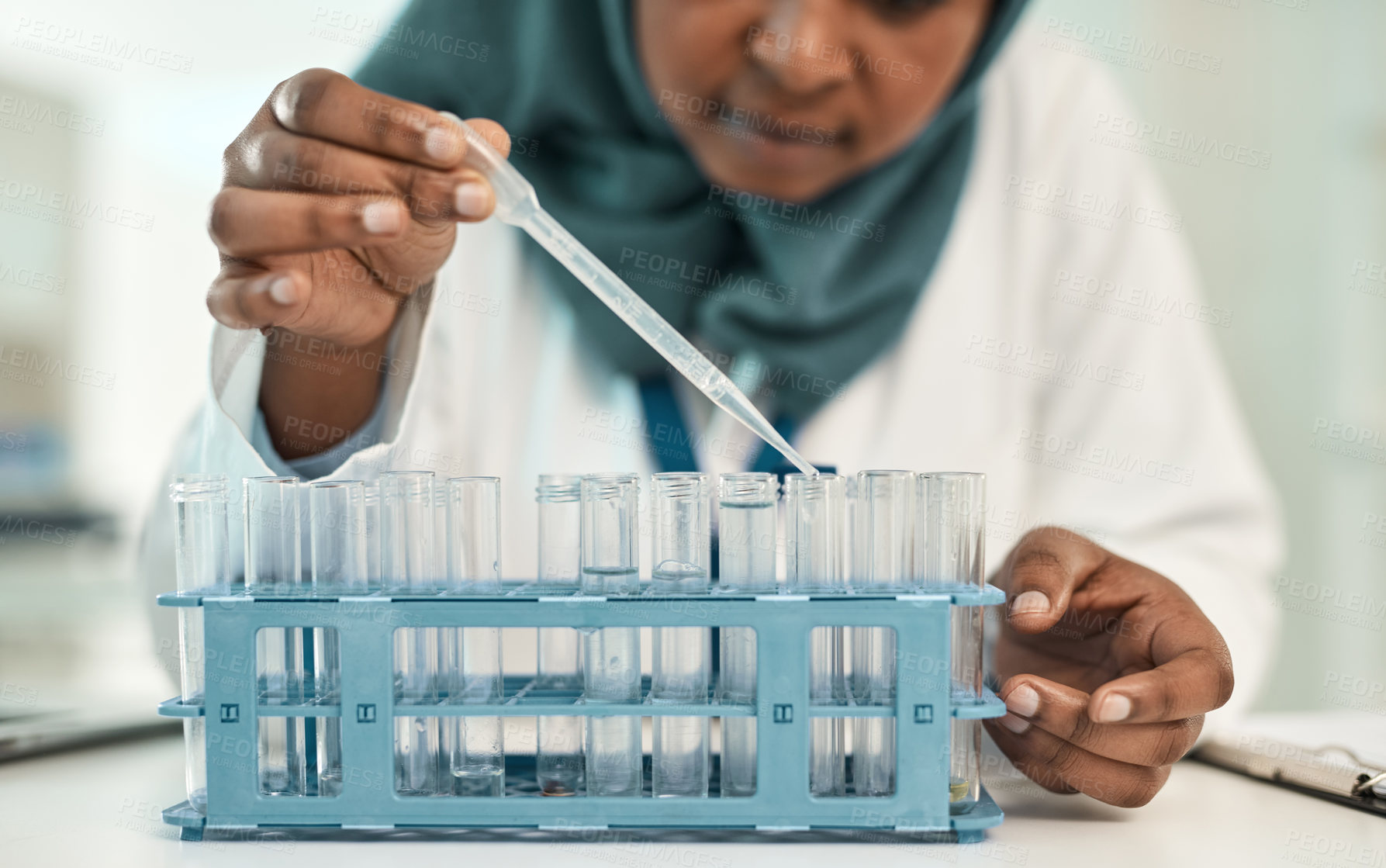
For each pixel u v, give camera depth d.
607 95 1.40
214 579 0.70
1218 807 0.75
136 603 2.45
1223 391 1.55
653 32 1.26
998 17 1.30
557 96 1.40
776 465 1.48
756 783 0.65
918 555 0.68
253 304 0.72
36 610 2.64
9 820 0.70
